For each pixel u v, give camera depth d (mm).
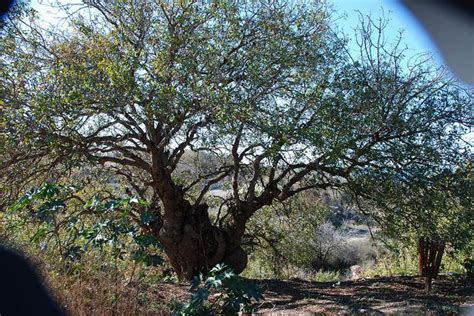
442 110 8711
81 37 8383
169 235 9734
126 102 7715
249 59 8383
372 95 8641
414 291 8930
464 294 8617
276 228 12234
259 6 8836
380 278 10492
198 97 7828
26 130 7363
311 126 8383
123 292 5617
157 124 9195
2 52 7633
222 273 4766
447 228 8758
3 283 4820
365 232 16922
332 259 16219
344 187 9805
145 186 10148
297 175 9680
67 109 7574
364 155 8883
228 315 4742
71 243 5535
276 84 8672
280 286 9430
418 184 8602
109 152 9828
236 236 10414
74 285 5078
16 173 8086
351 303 7914
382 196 9125
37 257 5246
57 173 8539
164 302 6082
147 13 8375
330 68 8688
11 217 6000
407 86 8703
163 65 7863
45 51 8344
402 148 8742
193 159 11367
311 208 12055
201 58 8203
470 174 8609
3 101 7242
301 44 8641
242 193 11305
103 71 7664
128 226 5379
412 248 10531
